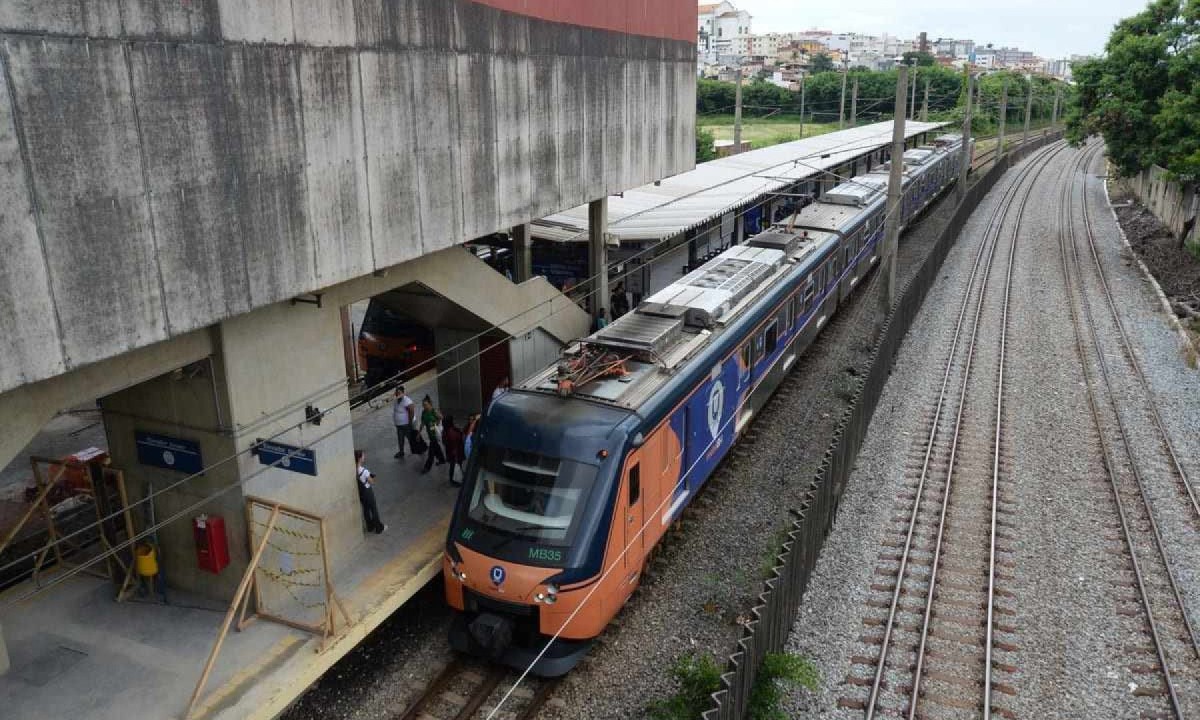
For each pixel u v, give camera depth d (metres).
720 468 16.84
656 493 12.50
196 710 9.48
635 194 25.17
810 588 12.81
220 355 10.28
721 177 28.45
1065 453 17.20
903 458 17.12
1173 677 10.88
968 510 15.05
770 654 10.54
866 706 10.37
